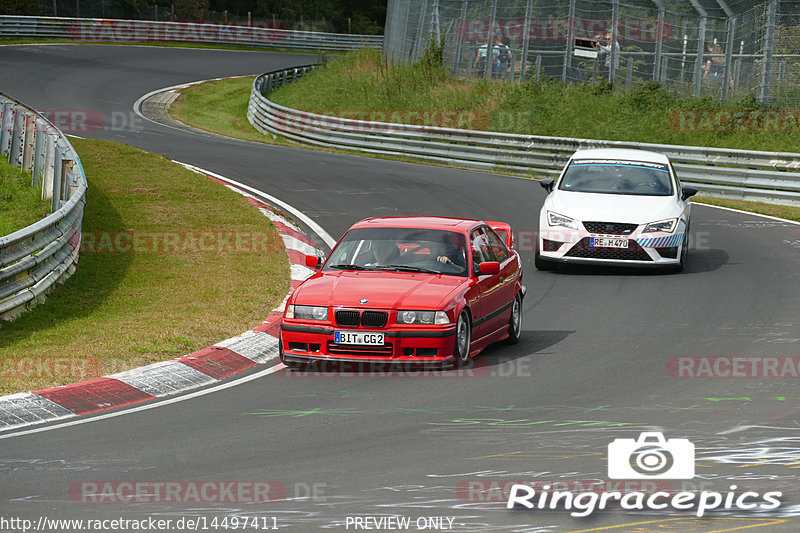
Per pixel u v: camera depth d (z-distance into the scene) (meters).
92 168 83.88
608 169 60.69
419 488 23.53
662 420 29.47
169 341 39.75
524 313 47.78
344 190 85.25
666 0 129.62
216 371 37.00
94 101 154.25
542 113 121.31
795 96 117.06
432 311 35.84
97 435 28.70
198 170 92.94
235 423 29.78
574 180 60.31
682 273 56.25
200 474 24.83
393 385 34.50
